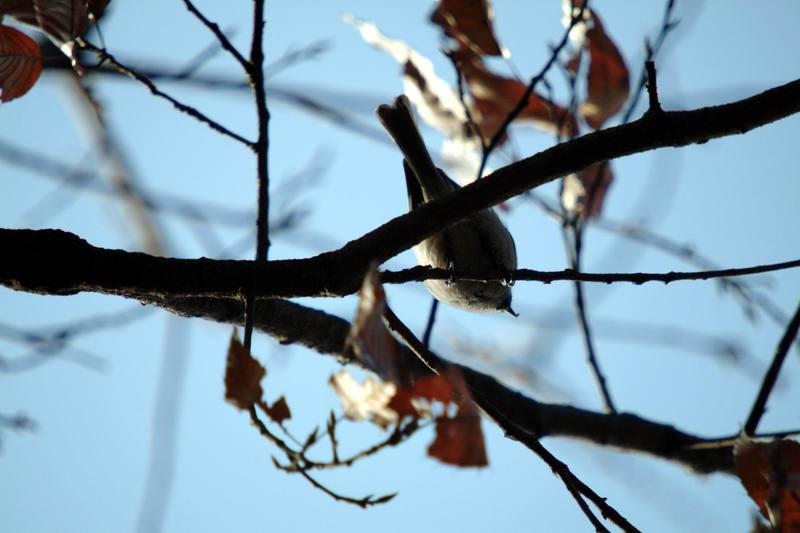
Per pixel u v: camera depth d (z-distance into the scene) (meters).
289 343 5.95
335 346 6.00
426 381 3.34
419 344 4.41
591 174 6.97
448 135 6.56
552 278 4.36
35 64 4.47
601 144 4.34
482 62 6.29
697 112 4.31
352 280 4.32
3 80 4.45
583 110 6.40
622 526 3.89
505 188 4.36
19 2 4.34
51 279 4.04
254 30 5.07
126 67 4.71
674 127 4.29
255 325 5.74
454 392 3.35
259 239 4.96
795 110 4.24
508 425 4.16
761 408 5.96
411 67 6.51
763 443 3.45
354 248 4.34
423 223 4.36
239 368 3.38
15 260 4.01
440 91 6.47
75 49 4.52
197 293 4.24
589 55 6.29
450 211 4.36
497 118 6.42
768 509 3.36
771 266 4.27
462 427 3.35
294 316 5.85
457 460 3.36
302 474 3.50
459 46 6.20
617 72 6.29
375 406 3.39
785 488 3.35
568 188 7.05
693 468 7.05
